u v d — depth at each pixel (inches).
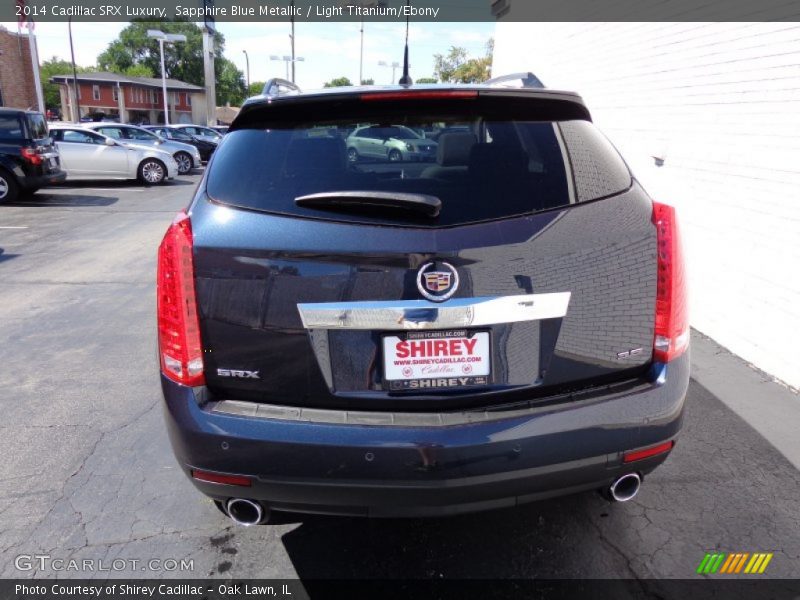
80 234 363.3
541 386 74.5
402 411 73.0
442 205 72.9
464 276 70.1
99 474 114.9
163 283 74.1
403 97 79.5
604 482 78.1
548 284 72.4
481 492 72.4
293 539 97.7
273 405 73.8
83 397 147.0
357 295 70.3
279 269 70.8
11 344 182.7
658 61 197.5
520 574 89.4
